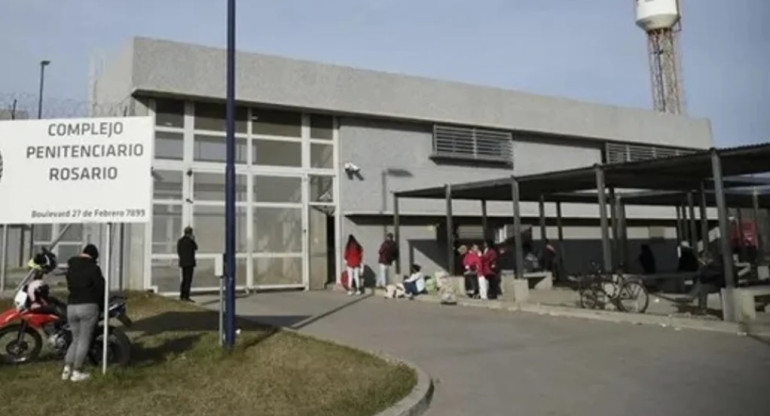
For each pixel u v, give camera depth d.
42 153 8.34
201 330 11.51
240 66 20.27
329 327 12.67
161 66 18.98
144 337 10.70
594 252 28.80
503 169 26.11
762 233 31.36
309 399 6.96
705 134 32.78
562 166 28.06
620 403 6.97
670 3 46.81
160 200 19.17
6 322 8.86
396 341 11.10
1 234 18.28
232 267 9.78
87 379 7.76
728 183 20.12
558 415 6.61
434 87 24.25
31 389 7.40
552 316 14.21
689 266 19.09
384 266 20.81
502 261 24.88
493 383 8.09
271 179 21.11
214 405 6.75
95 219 8.24
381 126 23.36
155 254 18.94
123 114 19.06
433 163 24.36
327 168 22.22
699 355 9.39
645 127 30.44
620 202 24.16
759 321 11.55
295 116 21.81
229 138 9.88
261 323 12.56
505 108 26.06
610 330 11.96
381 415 6.38
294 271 21.22
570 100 28.11
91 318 7.93
